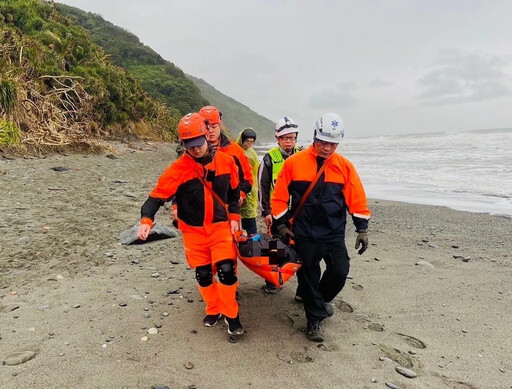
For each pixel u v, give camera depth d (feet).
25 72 47.57
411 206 33.06
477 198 36.06
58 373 8.55
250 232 15.67
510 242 21.56
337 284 10.77
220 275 10.21
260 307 12.57
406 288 14.71
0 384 8.07
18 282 13.08
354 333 11.26
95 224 19.88
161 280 14.03
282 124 12.97
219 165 10.21
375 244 20.99
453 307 13.17
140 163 48.14
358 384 8.89
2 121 38.29
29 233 17.58
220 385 8.59
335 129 9.83
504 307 13.21
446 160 69.72
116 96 79.92
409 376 9.27
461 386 9.05
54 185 27.84
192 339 10.33
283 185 10.65
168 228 19.26
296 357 9.85
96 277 13.93
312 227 10.44
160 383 8.48
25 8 71.41
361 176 53.83
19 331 10.13
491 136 166.91
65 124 47.85
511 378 9.39
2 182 26.71
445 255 19.02
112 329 10.54
